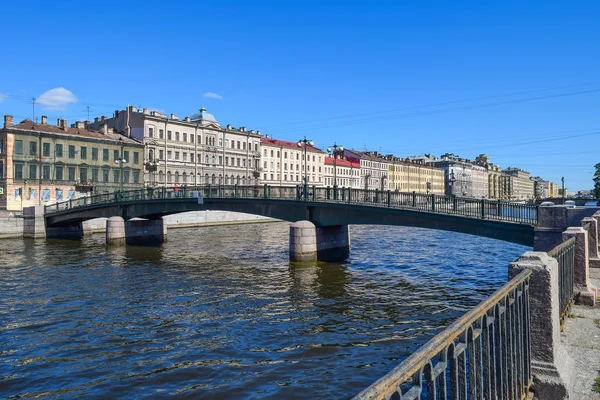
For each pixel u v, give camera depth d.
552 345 4.34
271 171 89.81
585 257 7.88
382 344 12.70
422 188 143.38
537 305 4.42
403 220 24.47
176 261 28.97
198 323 14.98
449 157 171.25
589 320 6.75
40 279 22.83
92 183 61.72
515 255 30.33
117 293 19.53
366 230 53.09
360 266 26.09
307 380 10.39
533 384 4.32
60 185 58.78
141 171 67.44
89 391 10.04
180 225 57.28
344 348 12.43
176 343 13.05
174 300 18.22
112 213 41.41
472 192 174.12
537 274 4.42
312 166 100.12
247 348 12.55
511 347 3.83
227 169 79.88
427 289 19.70
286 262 28.00
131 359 11.88
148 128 68.25
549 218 16.38
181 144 72.50
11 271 25.23
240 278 22.80
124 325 14.84
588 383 4.60
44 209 45.66
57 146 58.59
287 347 12.57
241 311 16.41
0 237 43.91
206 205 35.12
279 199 29.92
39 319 15.59
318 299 18.12
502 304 3.75
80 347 12.82
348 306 16.92
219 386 10.16
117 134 69.06
